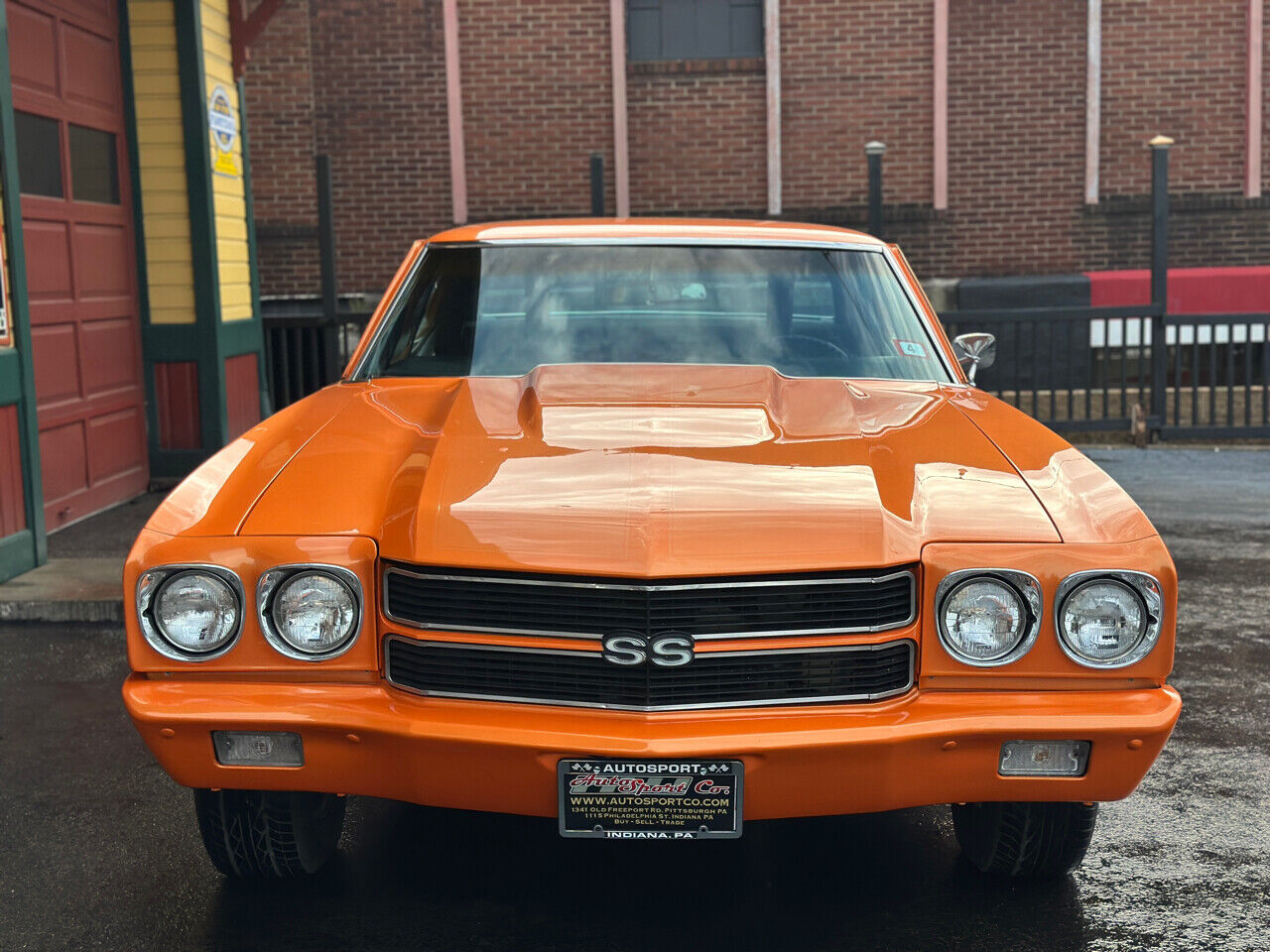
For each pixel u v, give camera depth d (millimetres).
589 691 2791
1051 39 14930
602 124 15289
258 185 15375
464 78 15305
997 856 3326
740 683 2787
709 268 4258
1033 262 15281
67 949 3061
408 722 2779
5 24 6469
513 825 3807
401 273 4363
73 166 8328
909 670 2846
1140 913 3242
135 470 9227
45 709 4859
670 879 3445
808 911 3254
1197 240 15172
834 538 2805
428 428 3404
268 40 15180
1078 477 3172
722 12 15242
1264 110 14969
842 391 3705
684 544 2762
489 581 2779
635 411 3406
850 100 15133
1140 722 2787
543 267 4262
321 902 3299
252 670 2879
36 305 7711
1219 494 9375
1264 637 5812
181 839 3707
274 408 11367
